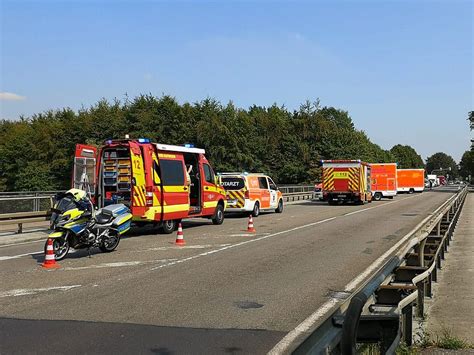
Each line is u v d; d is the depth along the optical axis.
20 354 5.18
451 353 5.26
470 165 95.06
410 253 7.66
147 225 16.72
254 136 62.22
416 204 36.28
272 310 6.95
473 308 7.20
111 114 56.25
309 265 10.48
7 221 14.88
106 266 10.27
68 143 56.84
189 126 53.25
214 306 7.14
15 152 58.94
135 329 6.05
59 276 9.25
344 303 3.85
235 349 5.38
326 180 34.53
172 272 9.63
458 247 13.73
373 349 4.24
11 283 8.64
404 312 5.43
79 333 5.88
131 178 15.12
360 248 13.07
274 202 26.86
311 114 69.38
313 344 2.95
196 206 18.48
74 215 11.20
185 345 5.49
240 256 11.60
